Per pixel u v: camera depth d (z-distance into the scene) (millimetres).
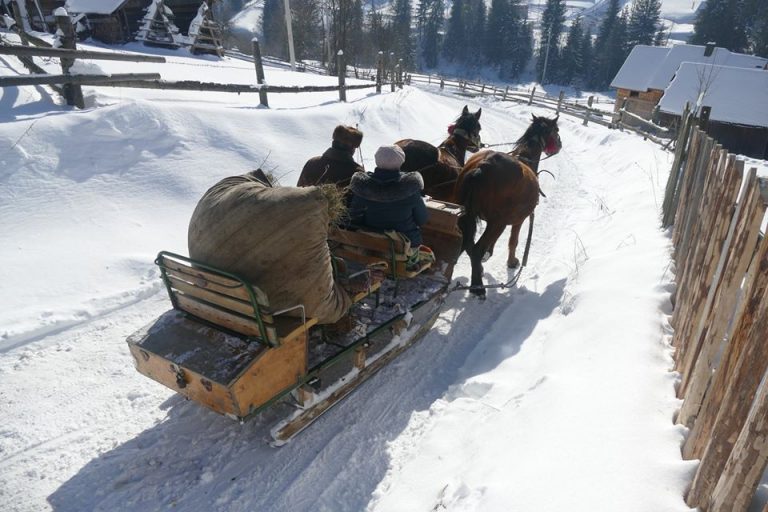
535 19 138000
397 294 4996
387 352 4656
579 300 5375
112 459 3670
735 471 2225
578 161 15172
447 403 4293
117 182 7059
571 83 83375
